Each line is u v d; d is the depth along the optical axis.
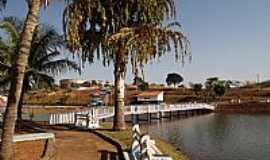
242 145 33.53
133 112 55.28
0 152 10.84
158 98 93.38
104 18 21.25
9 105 10.99
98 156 14.67
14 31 28.11
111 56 23.66
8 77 28.56
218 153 28.97
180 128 50.34
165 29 22.27
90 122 26.86
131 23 22.89
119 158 14.16
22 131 20.84
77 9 19.28
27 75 29.94
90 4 19.78
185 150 29.42
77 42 19.73
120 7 22.20
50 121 31.05
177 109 71.81
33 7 11.12
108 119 44.66
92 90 103.12
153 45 22.11
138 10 22.39
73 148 16.66
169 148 20.02
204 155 27.83
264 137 39.69
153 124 56.22
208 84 123.50
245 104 96.69
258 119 69.12
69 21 19.20
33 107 68.38
